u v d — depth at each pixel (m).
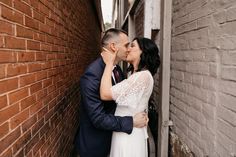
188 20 2.40
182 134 2.59
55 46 2.79
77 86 4.73
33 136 1.92
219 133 1.76
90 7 8.34
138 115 2.30
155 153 3.58
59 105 2.95
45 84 2.31
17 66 1.61
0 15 1.37
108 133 2.38
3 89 1.39
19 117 1.63
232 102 1.59
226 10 1.67
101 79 2.14
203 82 2.05
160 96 3.08
